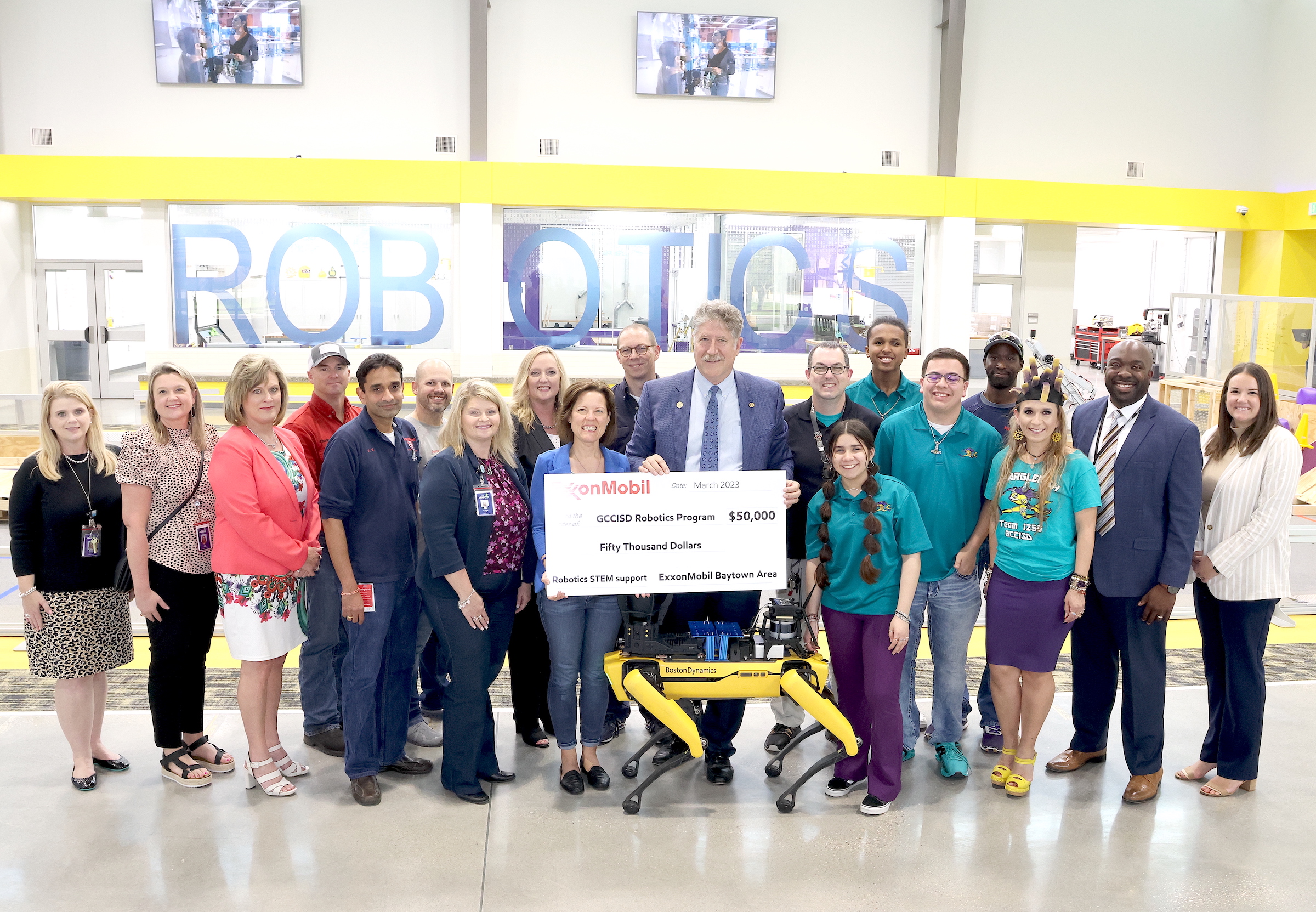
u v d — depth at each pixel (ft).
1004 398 13.23
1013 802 11.58
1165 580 11.13
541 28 42.60
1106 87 45.85
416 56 42.32
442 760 12.09
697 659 11.14
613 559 11.23
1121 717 11.73
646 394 12.07
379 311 42.80
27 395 37.88
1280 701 14.70
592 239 43.16
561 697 11.58
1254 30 46.57
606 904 9.33
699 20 42.73
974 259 47.01
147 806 11.19
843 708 11.72
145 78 41.75
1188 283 54.44
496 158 43.09
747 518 11.40
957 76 43.50
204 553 11.45
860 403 13.64
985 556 12.84
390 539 11.38
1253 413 11.43
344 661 11.46
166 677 11.50
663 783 12.03
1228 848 10.53
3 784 11.64
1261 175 47.39
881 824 11.00
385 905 9.27
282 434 11.63
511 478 11.55
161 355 42.11
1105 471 11.45
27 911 9.10
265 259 42.14
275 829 10.71
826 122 44.19
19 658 15.97
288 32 41.55
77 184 40.32
